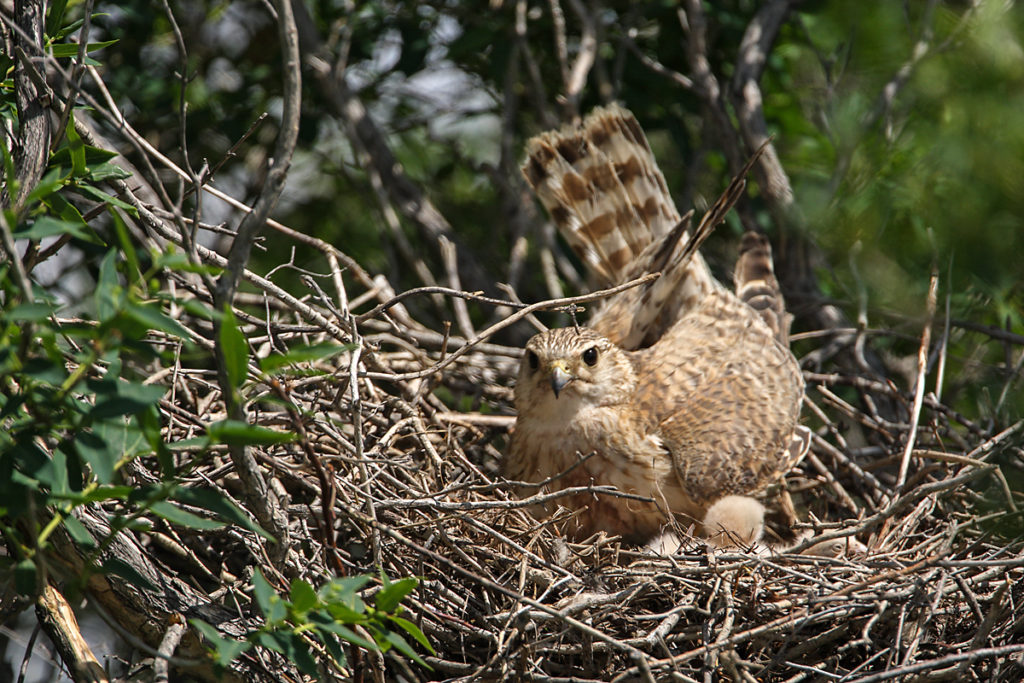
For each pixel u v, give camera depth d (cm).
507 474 1154
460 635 849
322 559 855
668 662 769
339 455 912
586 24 1323
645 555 905
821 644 844
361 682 713
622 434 1096
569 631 821
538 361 1118
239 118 1388
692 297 1318
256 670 772
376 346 1123
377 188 1305
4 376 605
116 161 1020
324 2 1511
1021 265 677
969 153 664
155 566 801
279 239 1405
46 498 614
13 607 731
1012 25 664
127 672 818
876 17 740
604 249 1312
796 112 1442
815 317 1374
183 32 1421
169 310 1057
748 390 1154
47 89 753
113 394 563
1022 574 896
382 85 1538
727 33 1448
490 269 1459
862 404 1301
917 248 831
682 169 1526
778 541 1108
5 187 720
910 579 852
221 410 1055
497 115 1534
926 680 820
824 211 931
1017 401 994
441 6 1438
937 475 1095
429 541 877
